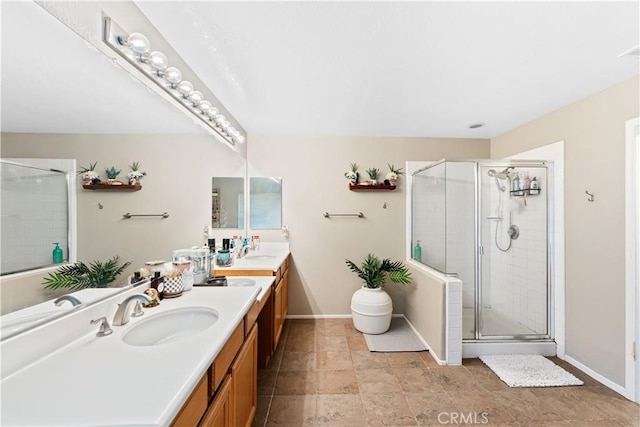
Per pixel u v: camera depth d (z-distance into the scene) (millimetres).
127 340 1070
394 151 3379
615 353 1986
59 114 902
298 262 3350
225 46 1515
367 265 3119
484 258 2889
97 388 704
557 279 2484
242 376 1344
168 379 745
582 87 2031
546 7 1217
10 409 624
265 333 2320
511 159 2877
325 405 1854
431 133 3250
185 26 1339
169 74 1339
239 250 2920
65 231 956
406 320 3281
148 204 1496
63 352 897
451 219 2822
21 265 792
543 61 1678
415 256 3312
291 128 3082
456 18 1291
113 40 997
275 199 3326
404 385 2076
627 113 1909
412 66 1739
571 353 2355
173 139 1752
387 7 1224
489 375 2207
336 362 2396
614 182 1987
